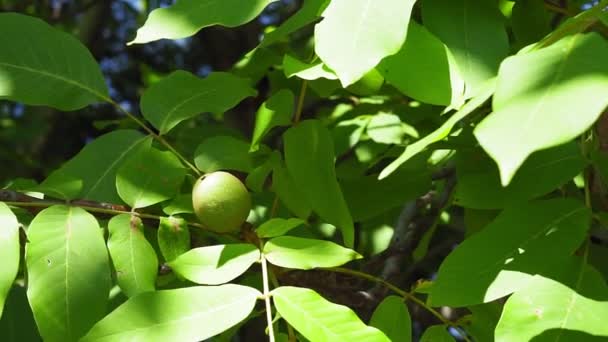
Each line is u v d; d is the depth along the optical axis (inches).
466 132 45.9
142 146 45.9
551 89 33.1
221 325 38.6
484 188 42.0
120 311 38.6
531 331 37.8
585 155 41.8
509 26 48.4
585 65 33.6
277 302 39.0
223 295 39.2
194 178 46.2
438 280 39.4
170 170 44.5
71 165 45.5
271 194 50.1
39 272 40.1
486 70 41.4
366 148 53.4
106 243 44.0
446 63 40.9
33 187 44.0
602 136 42.0
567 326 37.7
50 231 40.8
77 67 46.1
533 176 41.7
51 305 39.8
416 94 40.6
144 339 38.2
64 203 43.3
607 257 44.1
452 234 64.6
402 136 52.6
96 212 43.8
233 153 46.3
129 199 43.6
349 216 44.2
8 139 117.5
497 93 33.5
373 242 55.1
